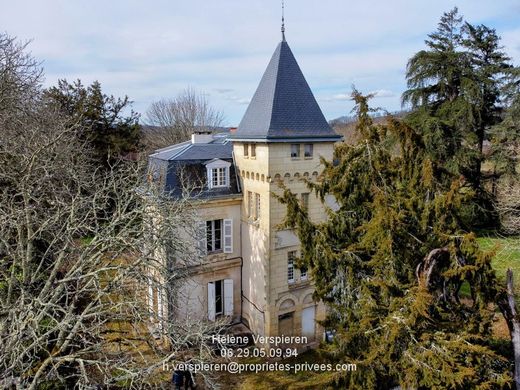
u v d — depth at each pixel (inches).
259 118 805.2
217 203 850.8
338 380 467.5
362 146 514.6
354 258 479.2
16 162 776.3
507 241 986.1
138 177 676.7
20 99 976.9
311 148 817.5
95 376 550.3
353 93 522.0
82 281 585.3
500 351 482.9
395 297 422.6
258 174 805.9
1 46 909.8
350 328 460.4
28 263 535.8
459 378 335.3
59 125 970.7
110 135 1444.4
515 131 1228.5
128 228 599.5
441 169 507.8
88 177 874.1
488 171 1465.3
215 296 885.8
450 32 1392.7
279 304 821.2
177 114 2330.2
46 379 449.1
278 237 803.4
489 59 1412.4
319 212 836.6
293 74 831.1
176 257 649.0
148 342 518.9
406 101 1445.6
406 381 379.6
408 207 454.3
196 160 856.3
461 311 440.5
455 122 1315.2
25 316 469.1
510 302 445.7
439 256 429.4
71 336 437.7
